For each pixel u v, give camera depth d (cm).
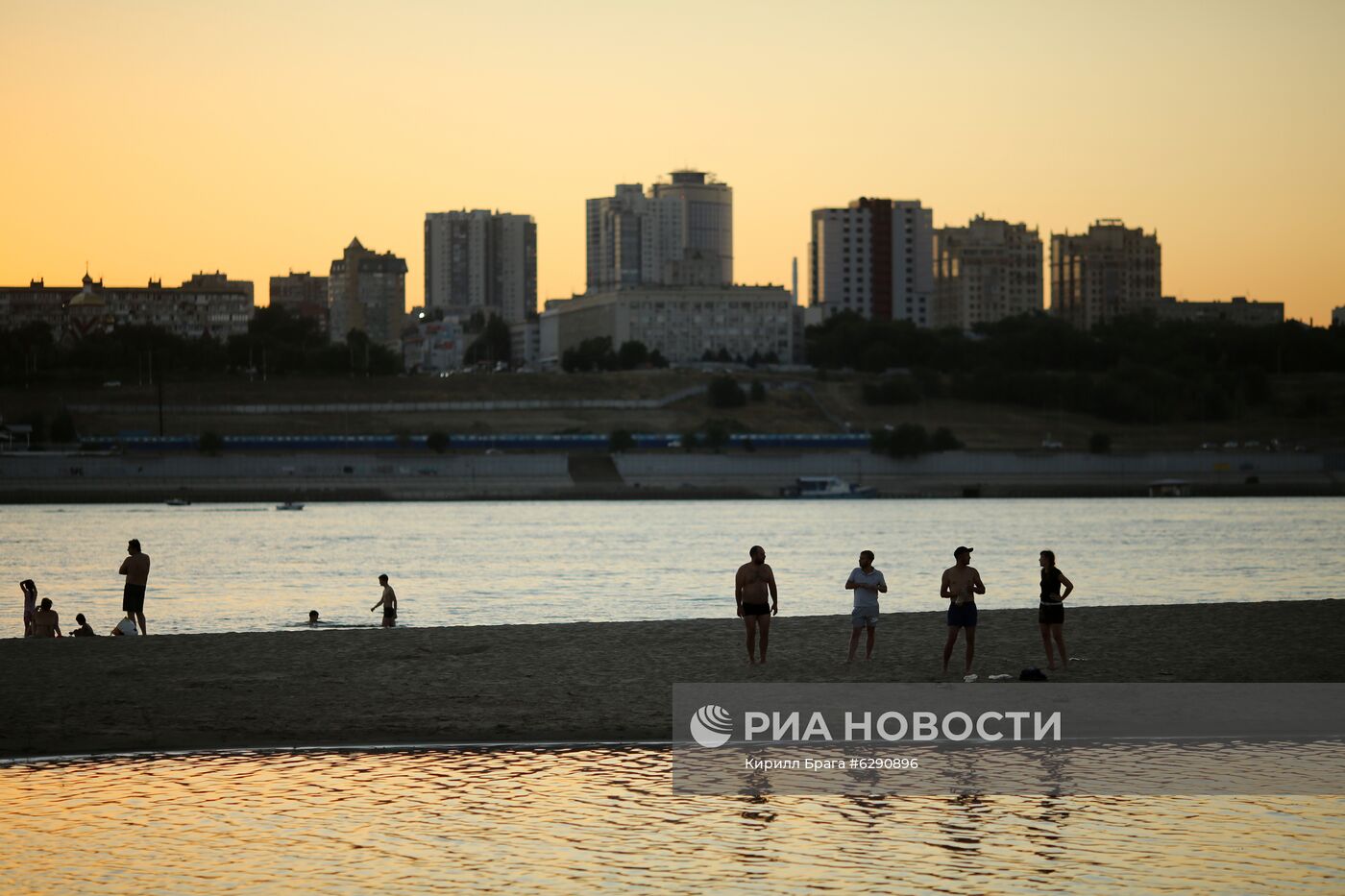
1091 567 13400
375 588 11362
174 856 2866
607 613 9519
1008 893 2652
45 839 2967
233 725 3975
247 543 16762
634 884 2703
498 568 13325
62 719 4028
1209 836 2977
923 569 12850
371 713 4116
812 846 2919
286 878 2739
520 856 2859
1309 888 2675
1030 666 4703
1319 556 14725
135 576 5678
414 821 3091
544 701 4241
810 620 5678
